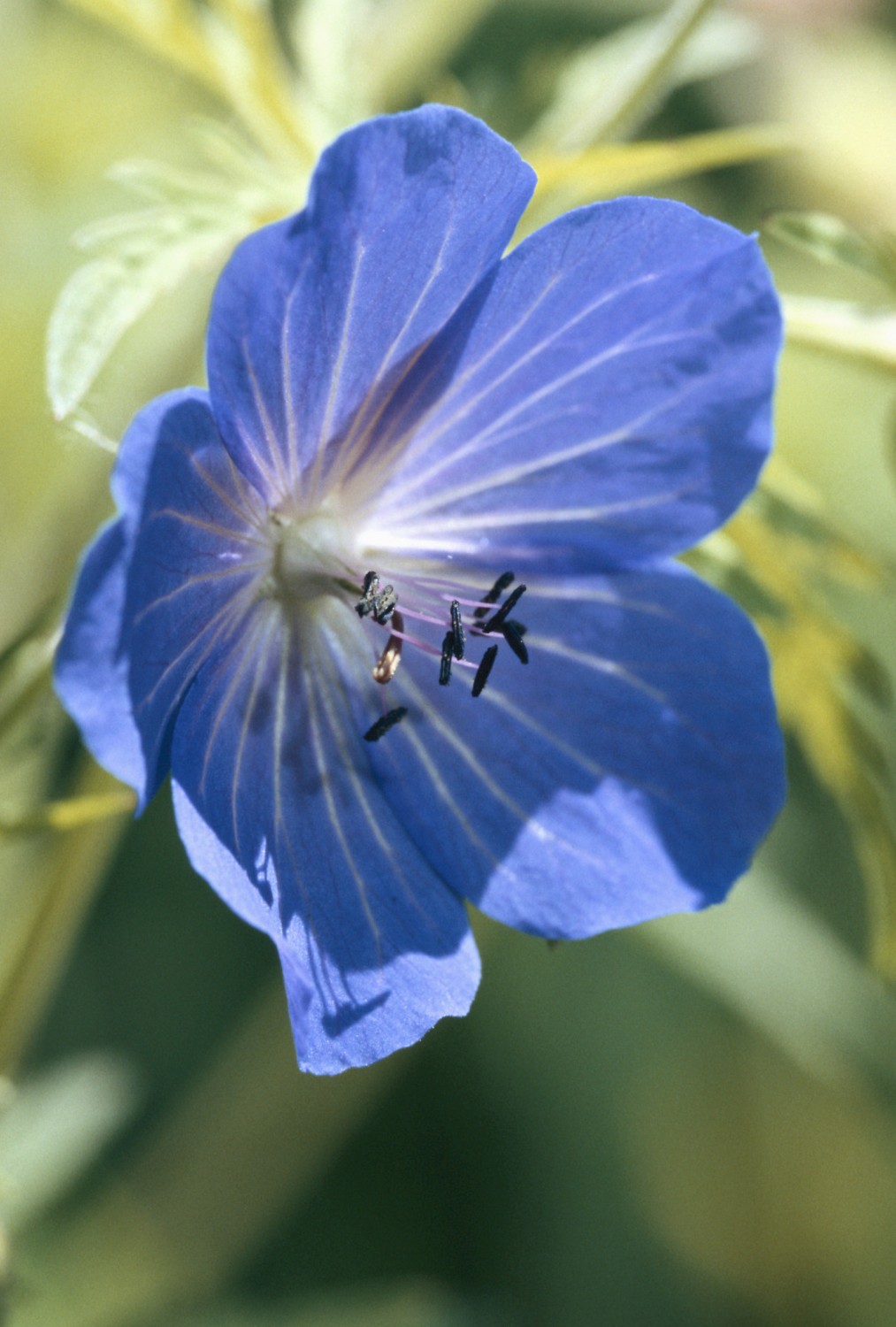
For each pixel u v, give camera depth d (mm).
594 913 192
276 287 178
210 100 250
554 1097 271
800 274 266
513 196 181
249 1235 252
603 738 193
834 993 244
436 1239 272
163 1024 271
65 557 212
